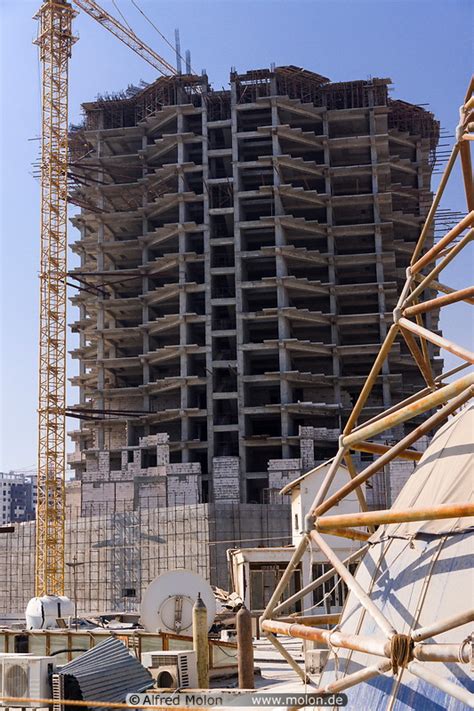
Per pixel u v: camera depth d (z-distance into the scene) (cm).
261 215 13362
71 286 12812
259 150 13350
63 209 9794
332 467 1788
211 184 12756
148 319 13050
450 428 1753
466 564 1420
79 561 9112
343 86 13338
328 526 1630
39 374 9300
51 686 2639
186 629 3697
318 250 13338
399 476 8381
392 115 13862
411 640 1313
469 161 1988
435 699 1338
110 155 13938
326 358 12800
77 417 12231
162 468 10612
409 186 13775
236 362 12138
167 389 12469
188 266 12875
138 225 13675
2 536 10131
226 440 12362
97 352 13375
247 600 5762
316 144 12962
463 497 1534
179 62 13600
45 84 10069
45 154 9900
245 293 12594
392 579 1603
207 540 8338
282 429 11644
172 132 13550
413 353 2080
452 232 1784
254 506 8669
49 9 10206
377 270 12456
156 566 8600
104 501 10769
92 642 3800
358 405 1933
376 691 1501
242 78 13088
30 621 5478
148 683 2797
